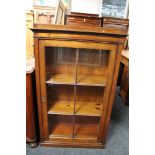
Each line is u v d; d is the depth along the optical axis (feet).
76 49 4.50
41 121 4.95
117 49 4.00
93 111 5.10
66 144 5.34
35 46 3.91
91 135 5.46
